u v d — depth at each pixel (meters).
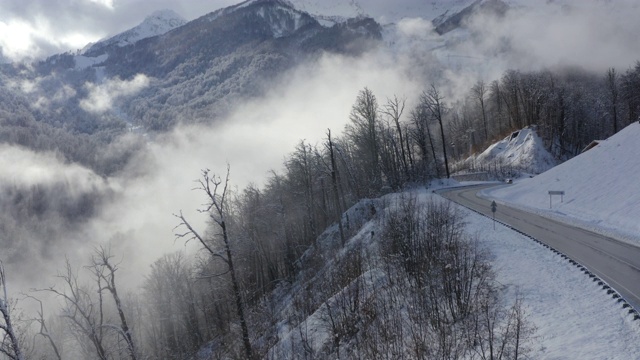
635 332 13.92
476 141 112.69
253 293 47.34
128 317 50.38
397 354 18.30
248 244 48.22
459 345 17.19
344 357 22.62
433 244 26.19
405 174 65.19
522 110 98.38
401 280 25.67
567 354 14.05
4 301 20.23
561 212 36.09
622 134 42.84
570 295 18.16
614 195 33.75
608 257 22.14
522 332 16.11
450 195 51.94
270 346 28.16
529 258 23.73
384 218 37.41
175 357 49.00
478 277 22.12
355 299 25.41
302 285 40.59
